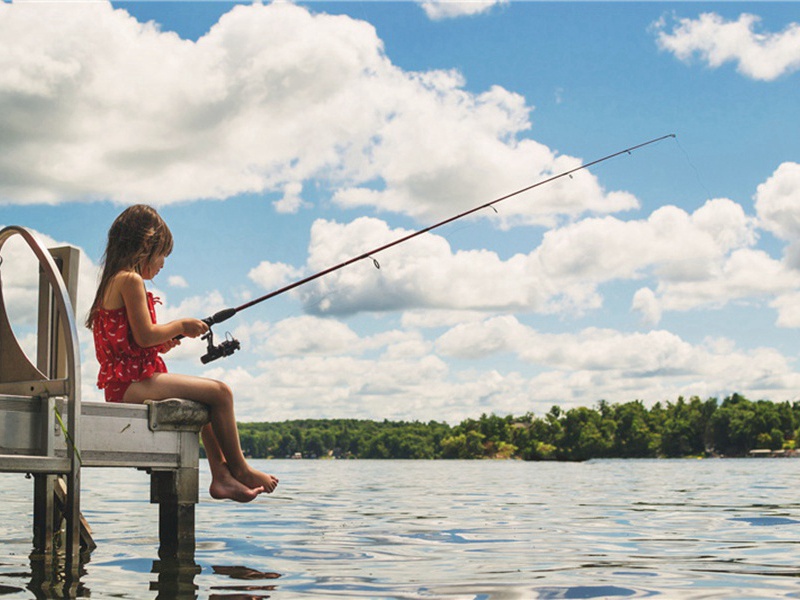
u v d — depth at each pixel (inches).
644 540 167.0
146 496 322.3
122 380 143.9
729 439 4945.9
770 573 120.6
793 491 391.5
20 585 110.4
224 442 148.1
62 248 166.2
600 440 5329.7
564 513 244.7
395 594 102.9
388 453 6491.1
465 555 142.2
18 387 137.1
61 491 154.6
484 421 5910.4
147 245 146.3
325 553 145.2
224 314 159.8
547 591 105.2
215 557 139.3
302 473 887.1
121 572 122.0
